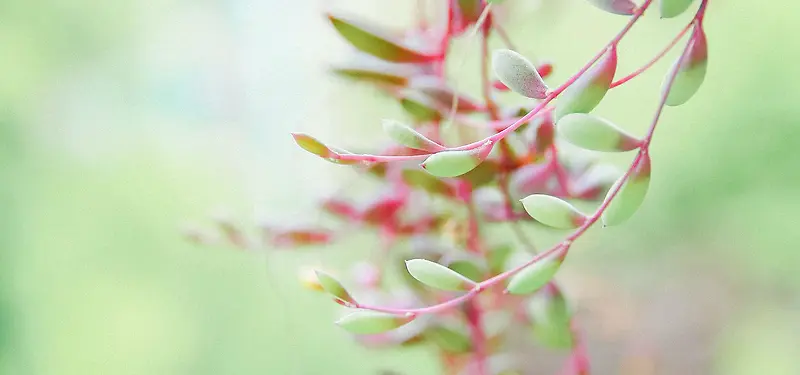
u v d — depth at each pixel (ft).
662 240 2.86
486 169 1.38
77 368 2.55
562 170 1.39
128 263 2.66
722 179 2.78
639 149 1.09
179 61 2.66
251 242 1.61
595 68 1.09
